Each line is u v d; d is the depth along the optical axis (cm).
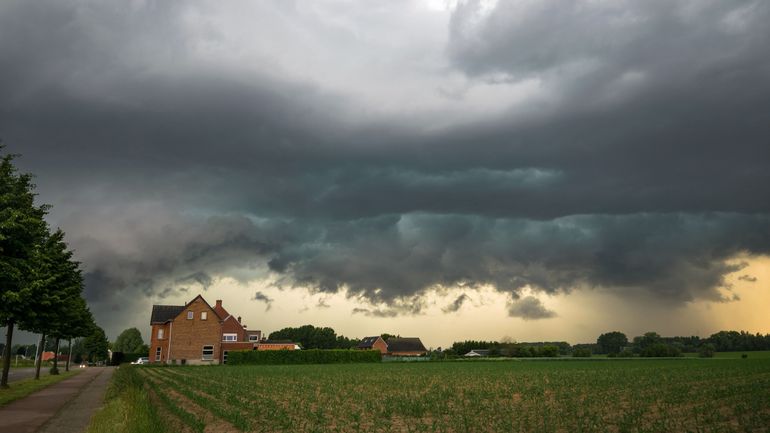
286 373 5322
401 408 2417
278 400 2767
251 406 2456
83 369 7888
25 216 2486
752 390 3169
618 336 19950
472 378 4556
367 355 9388
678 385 3656
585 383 3909
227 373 5322
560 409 2414
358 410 2405
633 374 4997
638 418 2131
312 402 2705
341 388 3509
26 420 2088
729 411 2297
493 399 2856
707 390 3234
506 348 13900
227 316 9338
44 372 6341
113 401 2400
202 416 2159
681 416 2175
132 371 3944
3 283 2473
